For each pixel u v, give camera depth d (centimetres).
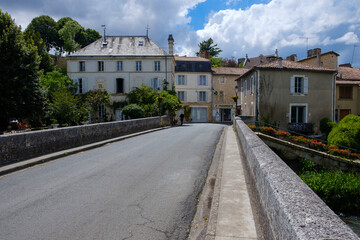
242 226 300
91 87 3378
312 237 115
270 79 2262
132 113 2567
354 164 1272
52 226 331
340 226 124
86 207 397
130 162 748
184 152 925
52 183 532
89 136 1112
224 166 636
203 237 306
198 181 553
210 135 1530
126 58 3384
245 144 568
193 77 4150
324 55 3131
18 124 2322
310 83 2344
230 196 408
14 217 360
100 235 308
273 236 191
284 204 160
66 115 2403
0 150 668
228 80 4259
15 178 575
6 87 2114
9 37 2208
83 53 3438
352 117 1630
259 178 285
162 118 2422
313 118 2348
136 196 451
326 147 1464
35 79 2366
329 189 813
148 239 300
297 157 1444
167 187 507
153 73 3406
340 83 2666
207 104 4175
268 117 2248
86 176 588
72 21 5500
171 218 360
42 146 827
